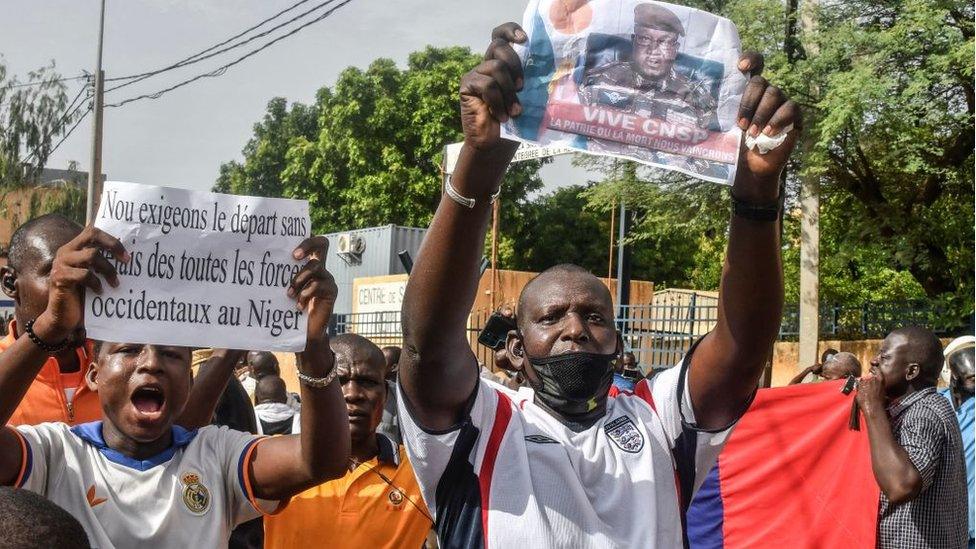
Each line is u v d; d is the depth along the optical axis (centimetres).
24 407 357
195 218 276
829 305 1709
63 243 351
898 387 472
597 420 280
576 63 249
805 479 467
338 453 295
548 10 249
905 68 1442
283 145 4197
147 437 294
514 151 246
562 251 3509
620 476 269
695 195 1599
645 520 264
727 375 277
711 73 256
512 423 272
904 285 2142
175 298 273
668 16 254
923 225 1631
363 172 3550
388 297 2158
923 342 470
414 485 422
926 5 1353
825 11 1452
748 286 267
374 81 3550
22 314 355
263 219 281
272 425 639
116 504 290
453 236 243
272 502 309
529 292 285
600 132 250
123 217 271
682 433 283
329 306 283
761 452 470
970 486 571
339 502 415
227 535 309
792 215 1797
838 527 460
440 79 3506
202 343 274
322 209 3628
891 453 431
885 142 1529
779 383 1564
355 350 425
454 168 243
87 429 300
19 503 204
